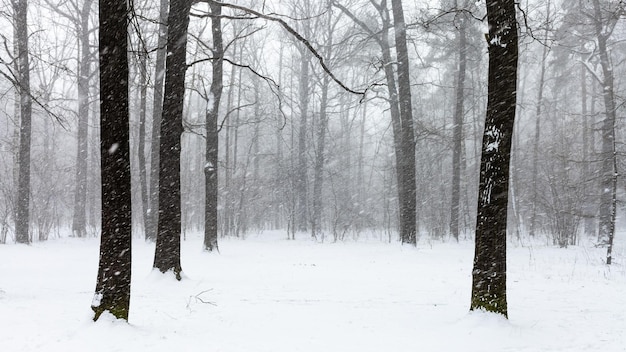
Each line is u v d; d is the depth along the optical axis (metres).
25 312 7.07
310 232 34.62
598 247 22.12
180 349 5.54
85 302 8.18
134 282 11.03
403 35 21.95
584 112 36.59
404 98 21.80
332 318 7.50
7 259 15.61
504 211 7.04
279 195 38.59
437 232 30.47
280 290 10.19
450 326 7.00
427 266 15.25
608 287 10.98
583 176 25.27
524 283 11.62
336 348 5.84
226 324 6.91
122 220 6.35
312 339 6.22
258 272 13.30
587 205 28.27
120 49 6.35
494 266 7.00
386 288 10.70
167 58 11.66
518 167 36.09
